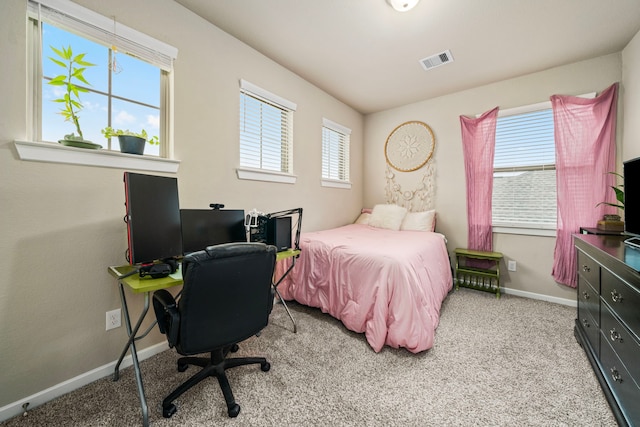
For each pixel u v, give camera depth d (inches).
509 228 117.9
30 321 51.4
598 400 53.1
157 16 69.1
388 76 116.3
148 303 50.8
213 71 82.7
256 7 75.2
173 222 63.5
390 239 102.5
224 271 46.9
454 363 65.8
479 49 95.0
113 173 61.7
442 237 120.5
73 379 56.4
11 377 49.6
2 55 48.7
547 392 55.5
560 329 84.0
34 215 51.6
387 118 157.9
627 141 89.8
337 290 84.7
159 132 72.7
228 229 77.6
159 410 50.8
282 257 76.8
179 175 74.6
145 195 56.3
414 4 71.9
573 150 101.2
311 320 89.4
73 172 56.0
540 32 84.9
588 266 67.1
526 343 75.4
